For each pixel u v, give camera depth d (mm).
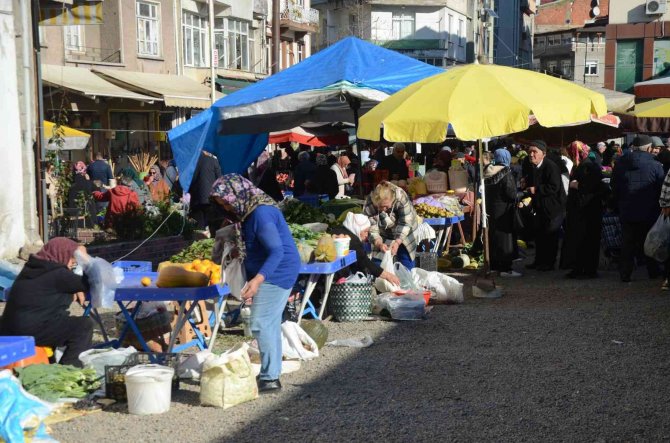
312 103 12625
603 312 9789
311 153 24875
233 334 9188
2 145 13578
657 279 12211
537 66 86312
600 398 6531
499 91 9875
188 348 8469
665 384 6852
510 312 9961
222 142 16359
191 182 15523
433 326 9281
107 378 6648
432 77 10875
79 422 6121
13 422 5449
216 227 15430
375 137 10133
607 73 50656
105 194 18359
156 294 7344
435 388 6898
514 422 6027
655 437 5652
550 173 13375
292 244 6746
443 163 15594
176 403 6590
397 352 8133
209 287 7332
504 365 7566
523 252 15398
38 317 6914
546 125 9641
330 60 13547
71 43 32281
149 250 15180
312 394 6777
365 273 10281
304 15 54656
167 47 37031
